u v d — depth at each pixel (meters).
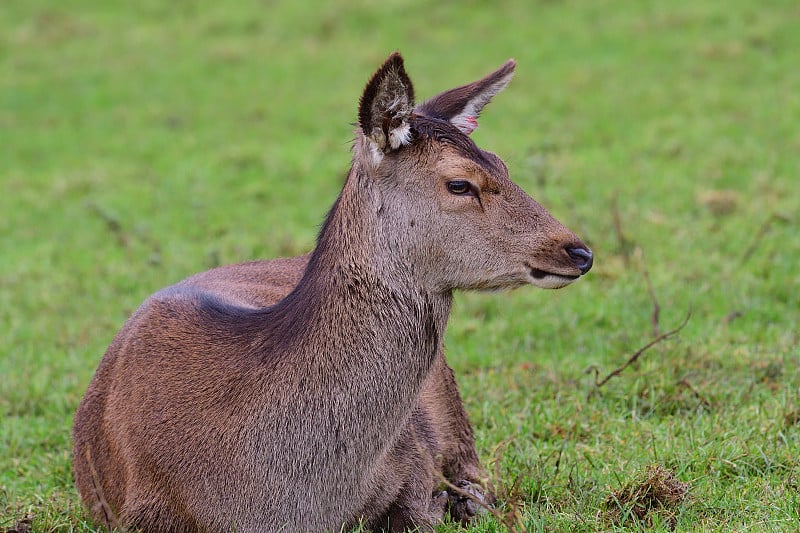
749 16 32.22
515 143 23.59
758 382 12.02
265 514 8.28
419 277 8.27
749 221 17.67
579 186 20.38
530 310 14.79
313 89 30.33
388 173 8.18
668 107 25.94
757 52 29.56
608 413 11.49
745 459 10.12
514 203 8.31
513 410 11.77
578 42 31.83
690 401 11.61
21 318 15.99
